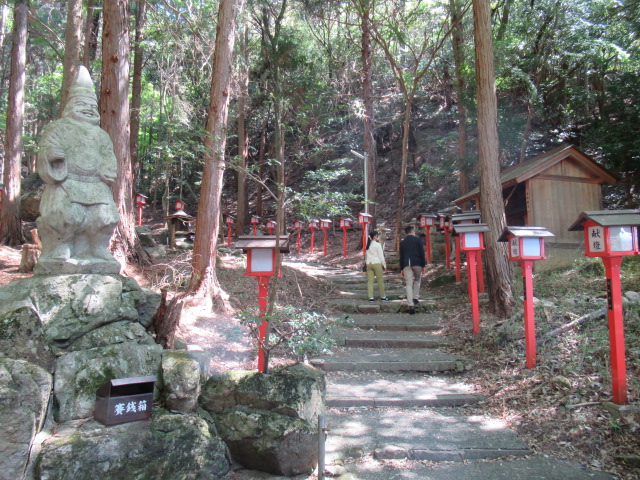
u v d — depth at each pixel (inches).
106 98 321.4
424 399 202.4
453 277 440.8
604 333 227.3
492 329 273.1
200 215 316.2
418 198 872.3
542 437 166.2
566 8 551.8
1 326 136.3
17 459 113.9
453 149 787.4
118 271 185.6
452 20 562.3
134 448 126.8
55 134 173.3
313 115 686.5
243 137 783.7
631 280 301.7
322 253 745.6
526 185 396.2
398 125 963.3
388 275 502.9
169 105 853.8
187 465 133.3
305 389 149.1
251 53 818.2
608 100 573.0
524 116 654.5
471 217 394.6
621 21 545.0
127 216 341.1
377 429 175.8
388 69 859.4
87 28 480.1
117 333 162.7
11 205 501.7
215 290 315.0
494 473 143.9
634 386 182.1
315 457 146.8
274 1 817.5
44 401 130.6
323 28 787.4
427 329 307.7
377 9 693.3
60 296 158.6
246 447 145.2
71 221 170.1
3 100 927.0
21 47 514.6
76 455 119.7
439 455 154.6
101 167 181.5
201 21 499.5
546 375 208.1
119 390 135.3
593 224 180.4
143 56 704.4
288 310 169.5
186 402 146.5
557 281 328.5
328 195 179.6
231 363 235.9
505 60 533.6
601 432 161.3
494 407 195.8
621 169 517.3
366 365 245.1
